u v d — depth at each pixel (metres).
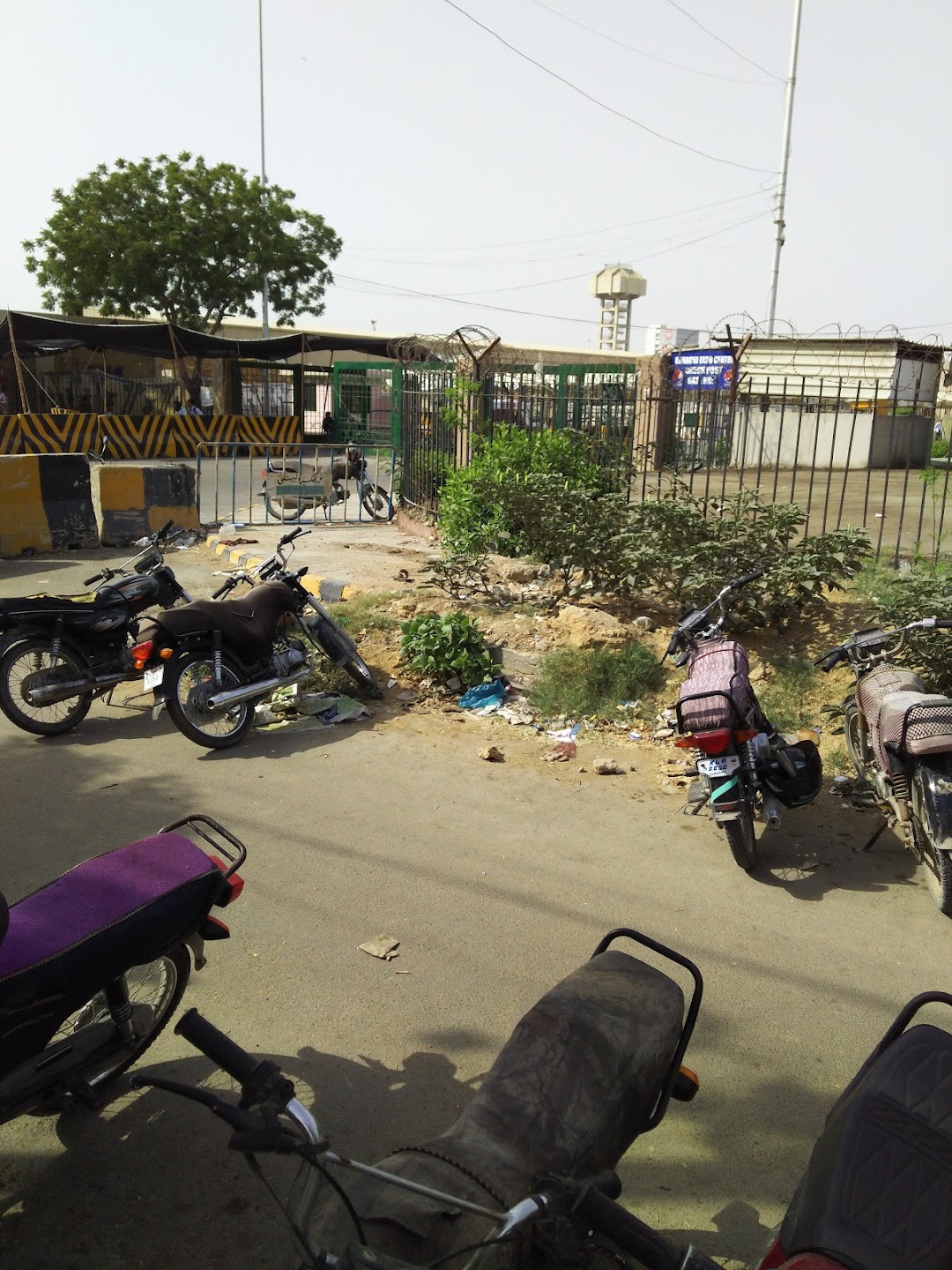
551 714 6.87
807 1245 1.83
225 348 25.14
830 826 5.27
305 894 4.48
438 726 6.73
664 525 7.84
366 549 11.92
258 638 6.38
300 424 26.09
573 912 4.36
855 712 5.36
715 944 4.14
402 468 14.98
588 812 5.40
